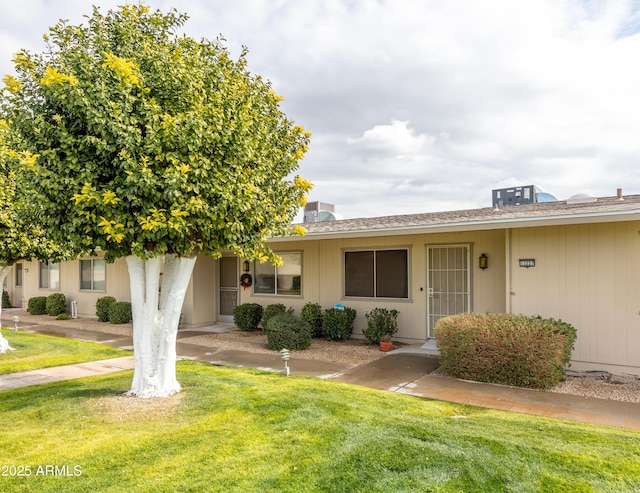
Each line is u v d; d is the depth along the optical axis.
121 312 13.42
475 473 3.32
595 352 6.95
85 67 4.15
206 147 4.38
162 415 4.57
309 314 10.49
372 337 9.44
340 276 10.86
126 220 4.23
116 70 4.12
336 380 6.48
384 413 4.73
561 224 6.72
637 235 6.66
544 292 7.37
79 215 4.16
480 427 4.33
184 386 5.72
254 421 4.39
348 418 4.50
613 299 6.82
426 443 3.86
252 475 3.29
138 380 5.27
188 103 4.50
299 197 5.85
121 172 4.27
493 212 9.33
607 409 5.13
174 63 4.57
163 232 4.19
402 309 9.94
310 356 8.41
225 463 3.49
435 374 6.89
